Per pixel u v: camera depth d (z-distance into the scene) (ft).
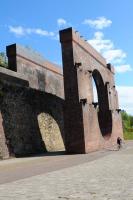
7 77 96.07
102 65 145.18
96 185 34.99
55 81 148.15
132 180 37.91
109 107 145.79
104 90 146.72
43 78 135.03
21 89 103.50
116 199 27.02
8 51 114.83
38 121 112.27
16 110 98.53
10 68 113.70
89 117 109.50
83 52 116.26
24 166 63.82
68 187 34.40
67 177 43.37
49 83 140.87
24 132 100.99
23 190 33.32
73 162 70.08
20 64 116.16
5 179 44.29
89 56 123.75
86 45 120.57
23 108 102.99
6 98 94.32
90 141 106.93
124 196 28.25
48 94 124.16
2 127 90.02
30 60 124.36
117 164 60.39
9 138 92.12
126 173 45.34
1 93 92.12
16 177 46.11
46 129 118.11
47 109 121.70
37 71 129.90
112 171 48.73
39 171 53.52
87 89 114.32
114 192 30.35
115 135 150.00
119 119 163.73
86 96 112.06
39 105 114.93
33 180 41.45
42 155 96.73
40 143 110.83
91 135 109.19
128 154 89.66
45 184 37.29
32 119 107.76
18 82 102.42
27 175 48.16
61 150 122.11
